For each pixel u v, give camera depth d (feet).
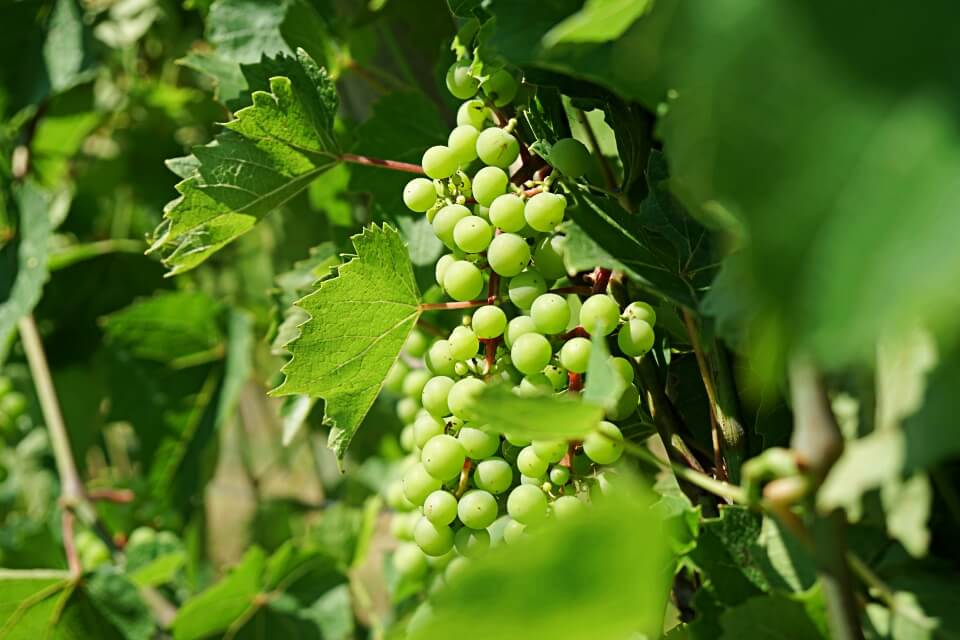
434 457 2.00
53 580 2.72
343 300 2.08
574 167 2.02
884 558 1.84
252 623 2.90
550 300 1.98
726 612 1.84
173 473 3.34
